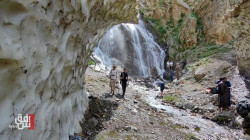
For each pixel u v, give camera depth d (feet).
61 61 7.68
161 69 50.78
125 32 52.31
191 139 14.39
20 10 4.37
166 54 53.98
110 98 22.17
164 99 26.58
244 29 25.46
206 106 22.36
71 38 8.54
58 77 7.68
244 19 23.65
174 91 30.19
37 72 5.53
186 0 65.87
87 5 9.36
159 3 66.18
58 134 8.50
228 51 39.17
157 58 51.72
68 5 7.01
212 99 22.93
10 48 4.00
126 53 49.26
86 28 10.81
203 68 34.68
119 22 22.80
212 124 18.17
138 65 47.67
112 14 16.72
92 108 17.51
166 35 57.77
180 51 51.96
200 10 54.34
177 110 22.16
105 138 12.65
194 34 50.88
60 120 9.00
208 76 32.45
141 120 17.10
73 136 10.62
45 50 5.84
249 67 28.12
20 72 4.54
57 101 8.26
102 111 17.47
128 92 27.99
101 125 14.55
